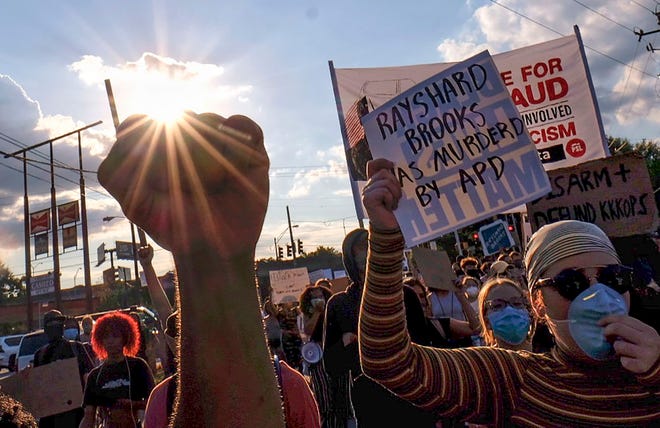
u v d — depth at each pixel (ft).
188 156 1.82
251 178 1.89
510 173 6.31
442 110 6.56
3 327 214.69
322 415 15.08
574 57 24.72
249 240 1.91
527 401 5.74
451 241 89.35
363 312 5.89
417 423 11.48
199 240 1.86
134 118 1.82
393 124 6.66
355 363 13.14
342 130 25.50
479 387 5.79
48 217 116.57
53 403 15.39
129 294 245.45
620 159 11.34
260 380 1.92
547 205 11.84
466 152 6.45
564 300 5.63
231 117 1.88
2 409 6.14
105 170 1.83
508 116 6.38
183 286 1.89
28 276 105.09
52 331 20.51
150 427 6.41
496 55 25.67
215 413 1.88
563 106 24.75
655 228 10.75
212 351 1.88
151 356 30.83
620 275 5.57
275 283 55.16
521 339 9.25
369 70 26.78
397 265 5.77
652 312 6.73
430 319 14.19
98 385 14.55
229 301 1.88
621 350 5.09
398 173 6.54
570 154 24.52
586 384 5.62
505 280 9.58
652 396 5.49
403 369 5.66
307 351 15.70
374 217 5.72
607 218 11.34
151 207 1.83
